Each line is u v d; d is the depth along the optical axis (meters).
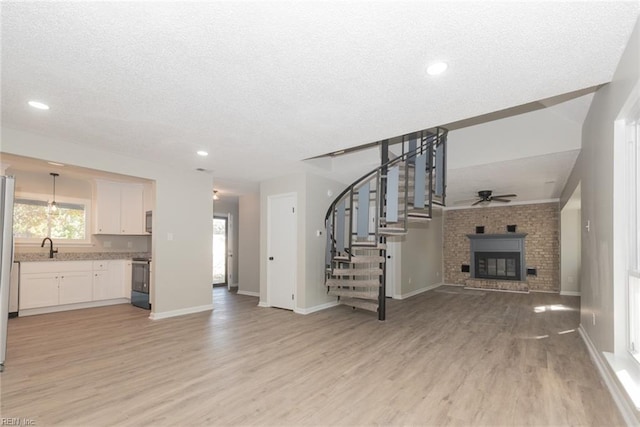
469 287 8.76
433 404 2.32
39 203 5.64
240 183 6.37
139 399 2.38
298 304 5.39
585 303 3.78
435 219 9.19
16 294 4.89
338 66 2.16
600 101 2.82
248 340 3.84
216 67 2.19
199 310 5.42
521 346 3.64
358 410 2.24
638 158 2.22
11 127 3.37
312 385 2.63
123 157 4.49
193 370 2.92
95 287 5.69
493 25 1.73
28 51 2.00
